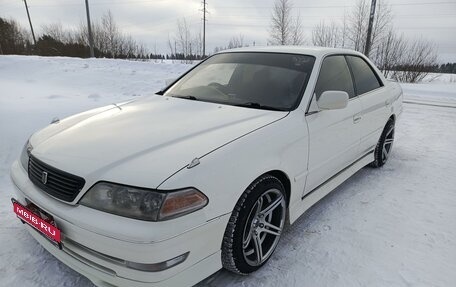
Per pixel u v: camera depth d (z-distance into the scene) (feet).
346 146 10.39
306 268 7.71
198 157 6.10
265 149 7.07
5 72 33.91
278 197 7.68
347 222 9.71
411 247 8.57
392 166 14.38
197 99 9.71
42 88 25.41
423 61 71.92
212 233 6.01
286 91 9.03
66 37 113.91
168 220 5.39
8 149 12.74
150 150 6.38
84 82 29.60
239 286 7.10
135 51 104.42
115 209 5.55
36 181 6.77
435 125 22.20
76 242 5.94
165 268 5.46
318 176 9.20
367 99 11.62
